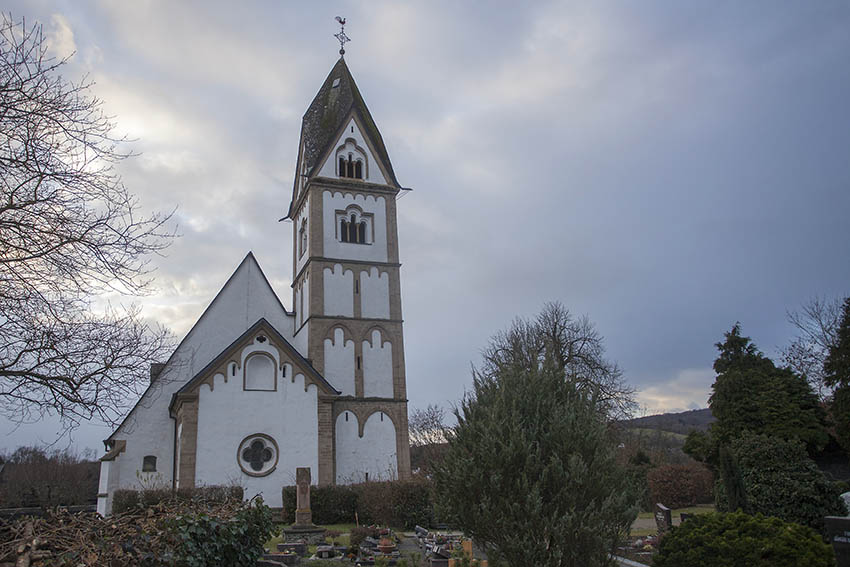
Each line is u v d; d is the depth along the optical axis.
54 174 14.52
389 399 43.50
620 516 13.21
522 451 13.59
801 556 13.41
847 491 25.53
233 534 13.98
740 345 36.28
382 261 46.41
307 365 39.34
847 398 33.91
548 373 15.20
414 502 31.75
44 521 12.01
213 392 37.19
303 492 25.72
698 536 14.57
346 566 19.84
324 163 47.16
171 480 40.00
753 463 23.20
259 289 47.16
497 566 13.52
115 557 10.85
